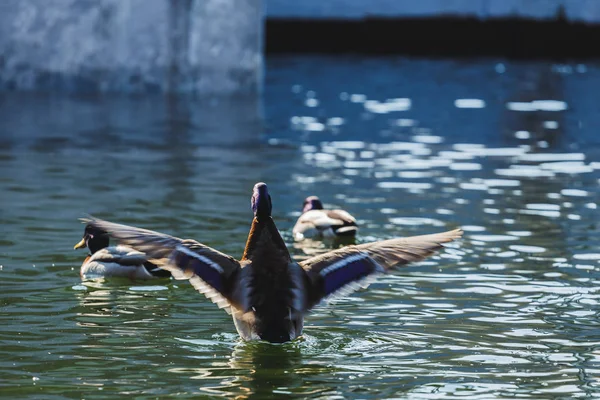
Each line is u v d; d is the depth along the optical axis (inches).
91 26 1136.2
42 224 515.8
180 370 315.0
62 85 1147.3
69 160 716.0
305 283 307.4
